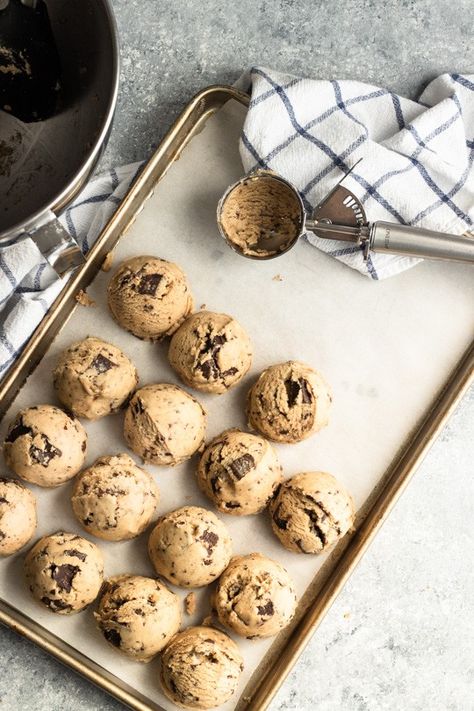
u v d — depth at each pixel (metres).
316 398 0.80
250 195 0.81
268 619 0.79
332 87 0.82
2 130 0.74
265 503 0.81
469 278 0.84
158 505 0.83
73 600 0.80
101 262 0.83
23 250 0.82
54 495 0.83
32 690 0.84
